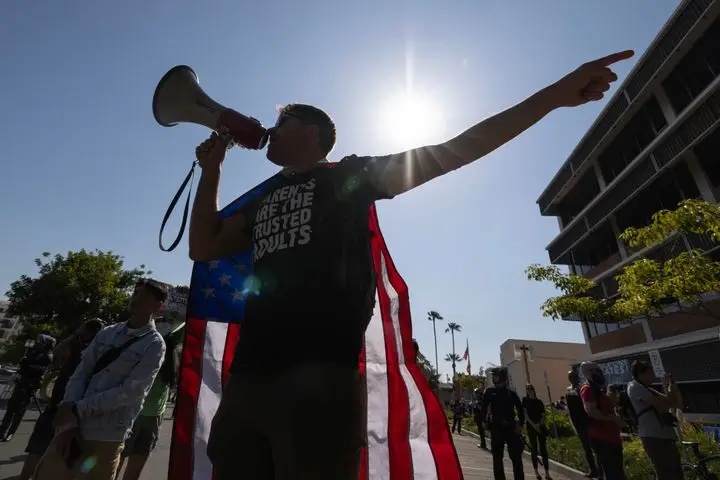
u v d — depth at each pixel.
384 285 2.15
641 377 5.38
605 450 5.45
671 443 5.00
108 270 27.19
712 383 16.25
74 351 4.39
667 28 17.05
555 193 27.09
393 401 2.00
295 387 1.15
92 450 2.66
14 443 7.69
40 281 25.86
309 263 1.30
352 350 1.23
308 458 1.10
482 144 1.29
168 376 4.44
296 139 1.61
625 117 20.08
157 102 1.89
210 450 1.27
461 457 11.91
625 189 19.92
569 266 28.02
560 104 1.30
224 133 1.69
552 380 36.44
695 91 16.77
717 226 6.53
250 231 1.77
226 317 2.10
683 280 6.94
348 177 1.45
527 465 11.09
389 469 1.88
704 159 16.42
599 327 23.98
